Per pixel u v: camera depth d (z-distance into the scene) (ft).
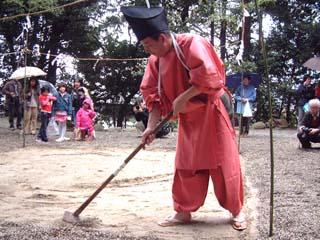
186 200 15.70
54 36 77.56
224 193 15.46
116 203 18.83
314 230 15.11
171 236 14.64
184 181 15.60
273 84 73.92
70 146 40.78
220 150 15.20
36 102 51.75
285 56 77.00
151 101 15.46
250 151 36.19
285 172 26.25
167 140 45.73
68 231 14.82
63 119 45.75
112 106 82.64
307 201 19.17
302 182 23.29
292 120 73.41
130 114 81.97
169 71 14.55
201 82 13.91
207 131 15.11
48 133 50.19
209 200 19.29
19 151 36.76
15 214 16.98
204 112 14.99
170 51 14.43
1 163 30.01
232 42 54.24
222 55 56.90
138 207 18.15
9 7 66.03
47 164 29.63
